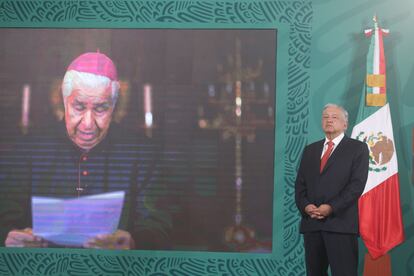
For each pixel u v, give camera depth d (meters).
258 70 6.58
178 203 6.56
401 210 6.37
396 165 6.32
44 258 6.57
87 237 6.57
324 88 6.52
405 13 6.50
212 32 6.61
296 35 6.56
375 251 6.26
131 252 6.54
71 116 6.64
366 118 6.38
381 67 6.37
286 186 6.50
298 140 6.52
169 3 6.62
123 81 6.63
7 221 6.60
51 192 6.60
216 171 6.56
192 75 6.61
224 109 6.59
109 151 6.60
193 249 6.53
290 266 6.46
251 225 6.51
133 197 6.58
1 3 6.70
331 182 5.14
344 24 6.54
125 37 6.65
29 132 6.64
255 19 6.59
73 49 6.68
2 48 6.68
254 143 6.55
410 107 6.44
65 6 6.68
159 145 6.61
